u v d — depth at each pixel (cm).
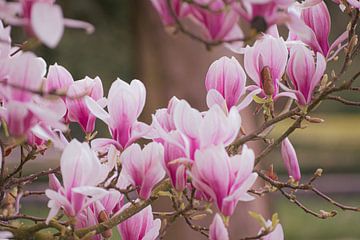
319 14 211
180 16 182
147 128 207
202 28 182
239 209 467
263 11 178
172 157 194
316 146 1786
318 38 211
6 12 175
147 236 204
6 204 215
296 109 207
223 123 190
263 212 479
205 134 190
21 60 184
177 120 191
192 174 188
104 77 1285
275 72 210
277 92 210
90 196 203
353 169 1648
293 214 1227
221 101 206
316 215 212
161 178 200
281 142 208
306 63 203
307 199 1288
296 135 1875
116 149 209
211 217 439
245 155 187
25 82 184
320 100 204
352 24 207
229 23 180
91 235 195
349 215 1223
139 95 207
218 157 187
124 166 201
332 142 1809
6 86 185
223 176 188
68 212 193
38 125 187
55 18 172
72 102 212
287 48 217
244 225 467
